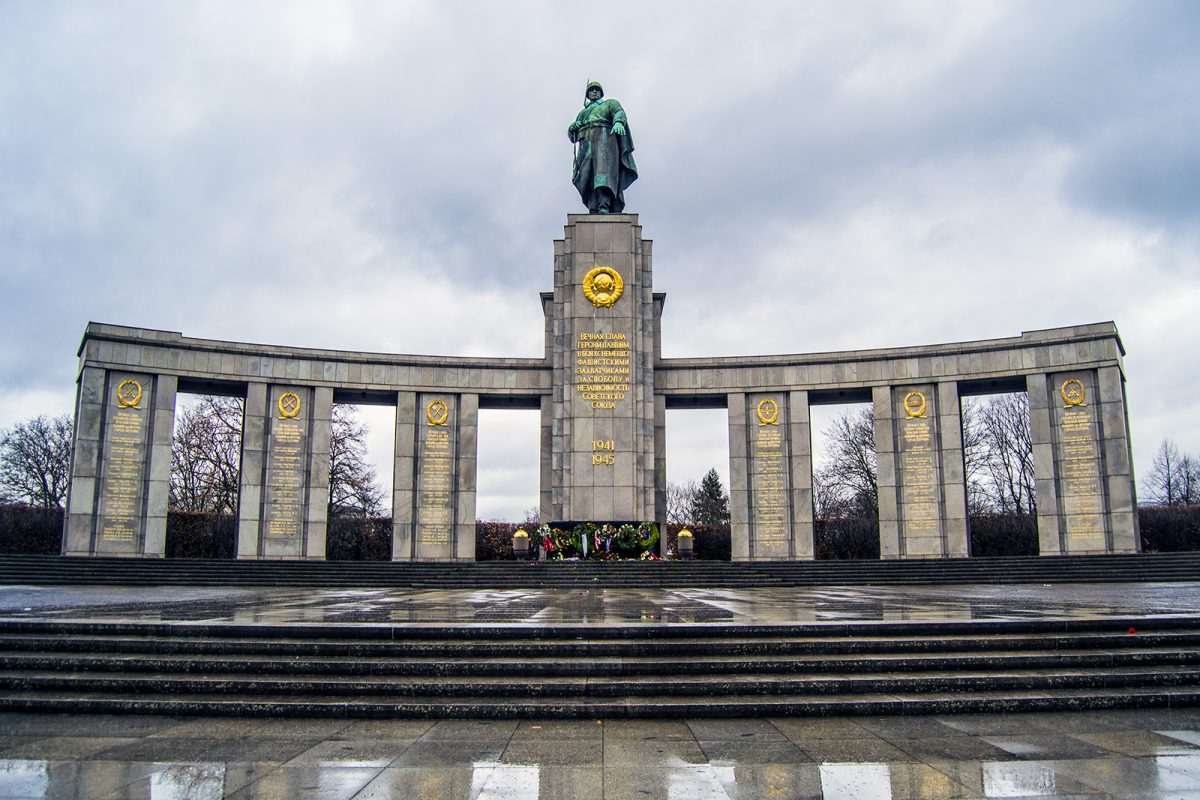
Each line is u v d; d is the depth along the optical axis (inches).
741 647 408.2
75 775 263.7
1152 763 275.7
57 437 2288.4
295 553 1369.3
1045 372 1344.7
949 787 251.4
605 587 1038.4
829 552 1959.9
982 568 1112.8
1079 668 395.2
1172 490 2753.4
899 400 1423.5
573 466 1423.5
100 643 416.5
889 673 387.9
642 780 259.6
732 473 1459.2
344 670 383.2
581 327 1464.1
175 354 1357.0
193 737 313.6
